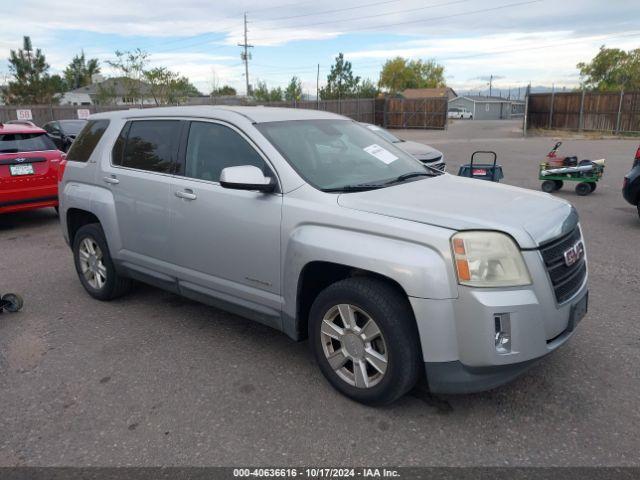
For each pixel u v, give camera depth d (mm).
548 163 11141
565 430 3051
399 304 3061
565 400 3350
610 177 13109
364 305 3129
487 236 2895
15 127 8578
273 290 3662
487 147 22250
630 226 7996
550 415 3197
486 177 8578
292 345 4227
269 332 4480
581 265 3414
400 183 3811
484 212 3111
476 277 2844
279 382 3650
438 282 2869
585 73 64438
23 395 3545
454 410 3270
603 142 23938
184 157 4234
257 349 4164
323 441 3000
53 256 7000
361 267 3078
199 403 3410
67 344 4305
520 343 2877
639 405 3281
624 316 4621
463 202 3320
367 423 3156
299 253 3371
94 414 3311
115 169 4785
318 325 3434
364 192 3508
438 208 3170
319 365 3514
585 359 3857
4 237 8180
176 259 4309
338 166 3865
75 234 5426
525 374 3656
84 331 4555
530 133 30578
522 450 2887
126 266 4820
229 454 2908
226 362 3955
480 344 2854
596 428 3062
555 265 3064
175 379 3717
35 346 4273
